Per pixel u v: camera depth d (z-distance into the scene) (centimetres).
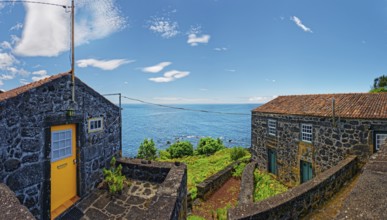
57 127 615
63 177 633
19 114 494
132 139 5459
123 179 774
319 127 1215
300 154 1329
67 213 607
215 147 2705
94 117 747
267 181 1473
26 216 275
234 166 1703
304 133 1313
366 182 263
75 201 654
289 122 1406
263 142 1661
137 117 14162
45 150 560
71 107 642
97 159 761
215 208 1207
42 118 550
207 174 1700
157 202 505
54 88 585
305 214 675
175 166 757
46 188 561
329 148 1167
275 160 1546
